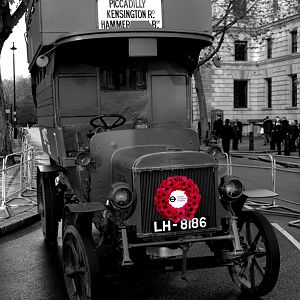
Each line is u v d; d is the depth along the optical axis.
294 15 47.47
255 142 41.00
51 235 8.55
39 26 7.70
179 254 5.31
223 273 6.69
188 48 7.64
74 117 7.43
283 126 30.19
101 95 7.49
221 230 5.53
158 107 7.72
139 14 7.31
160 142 6.39
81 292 5.55
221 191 5.43
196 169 5.33
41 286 6.32
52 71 7.34
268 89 53.12
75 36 6.67
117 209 5.00
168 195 5.21
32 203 11.59
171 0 7.41
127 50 7.44
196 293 5.93
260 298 5.70
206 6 7.69
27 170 14.04
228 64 52.47
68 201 7.25
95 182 6.07
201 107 33.12
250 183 12.08
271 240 5.38
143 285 6.24
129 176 5.34
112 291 6.00
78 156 5.90
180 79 7.80
